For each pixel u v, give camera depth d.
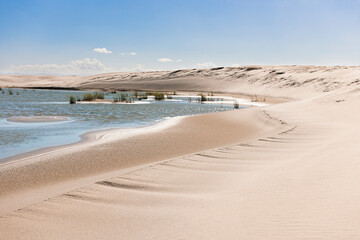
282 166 6.88
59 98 45.00
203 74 105.50
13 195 6.17
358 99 20.52
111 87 102.88
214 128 15.89
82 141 12.36
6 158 9.44
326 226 3.73
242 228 3.83
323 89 49.78
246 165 7.38
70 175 7.62
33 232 3.94
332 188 5.04
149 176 6.55
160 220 4.24
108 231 3.95
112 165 8.60
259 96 58.69
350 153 7.29
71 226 4.11
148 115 23.92
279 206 4.48
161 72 122.38
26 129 15.66
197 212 4.48
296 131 12.38
